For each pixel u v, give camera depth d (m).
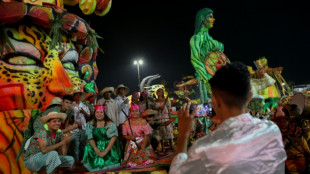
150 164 6.32
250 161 1.41
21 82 6.36
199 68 14.73
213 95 1.71
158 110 8.43
